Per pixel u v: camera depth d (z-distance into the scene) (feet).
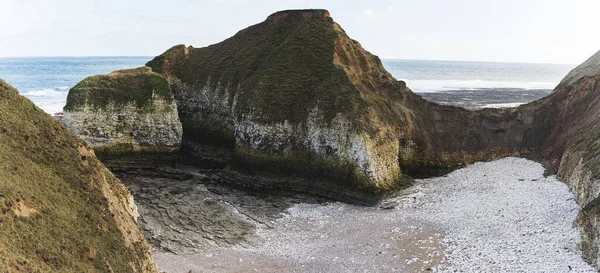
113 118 183.21
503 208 129.18
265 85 184.24
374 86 189.67
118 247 69.05
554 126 182.60
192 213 134.72
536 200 131.23
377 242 114.83
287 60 193.88
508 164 175.63
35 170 67.21
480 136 187.62
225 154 194.39
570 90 184.44
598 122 146.72
